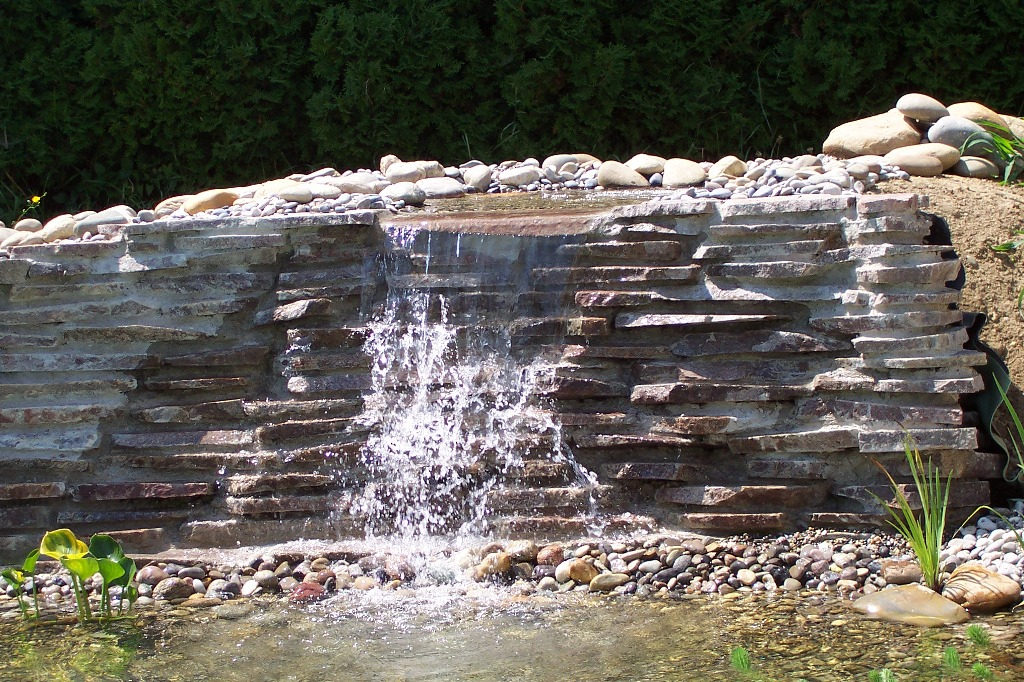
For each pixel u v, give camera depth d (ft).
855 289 15.48
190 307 16.38
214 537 15.37
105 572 13.33
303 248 16.79
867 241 15.51
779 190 17.60
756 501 15.16
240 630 12.98
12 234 18.98
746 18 26.18
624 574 14.20
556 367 15.88
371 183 20.49
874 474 15.28
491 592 14.03
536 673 11.50
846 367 15.38
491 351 16.26
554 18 25.90
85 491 15.62
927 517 13.92
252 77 26.07
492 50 26.66
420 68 26.07
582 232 16.35
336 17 26.00
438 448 15.79
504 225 16.47
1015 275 17.69
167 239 16.70
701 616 13.03
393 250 16.72
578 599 13.76
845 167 19.20
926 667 11.21
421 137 27.14
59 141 26.55
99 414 16.02
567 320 16.07
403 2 25.94
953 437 14.99
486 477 15.65
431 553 14.92
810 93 26.30
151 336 16.28
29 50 25.79
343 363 16.15
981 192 18.92
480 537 15.28
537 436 15.64
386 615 13.33
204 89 25.98
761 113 26.96
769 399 15.39
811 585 14.03
